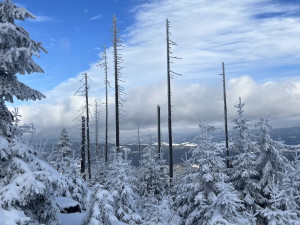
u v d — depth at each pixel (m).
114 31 29.42
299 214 14.41
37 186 7.96
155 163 26.30
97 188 12.23
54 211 9.36
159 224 14.87
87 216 11.73
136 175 26.22
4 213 7.45
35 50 9.42
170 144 26.44
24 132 9.59
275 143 17.75
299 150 17.12
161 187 25.78
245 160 17.50
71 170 19.53
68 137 36.28
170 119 26.70
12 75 9.29
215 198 12.11
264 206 17.08
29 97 9.56
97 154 42.16
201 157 16.19
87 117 32.84
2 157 8.21
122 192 15.67
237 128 18.77
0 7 8.66
